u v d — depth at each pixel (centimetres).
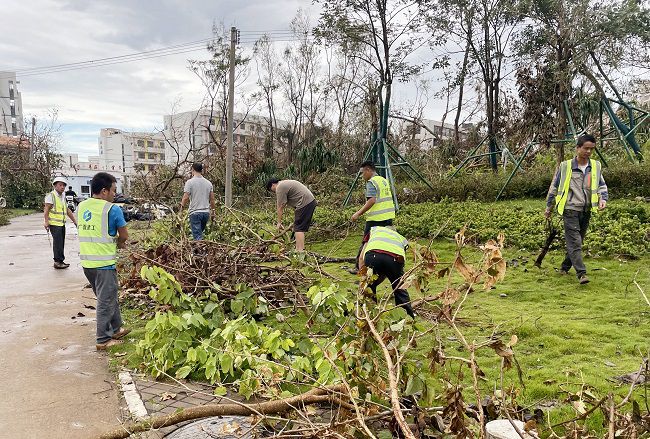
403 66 1673
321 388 293
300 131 3316
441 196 1429
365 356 314
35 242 1455
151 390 381
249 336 396
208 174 2033
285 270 600
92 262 480
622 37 1296
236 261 603
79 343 501
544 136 1398
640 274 668
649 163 1221
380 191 726
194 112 4938
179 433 308
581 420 296
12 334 530
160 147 7162
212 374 371
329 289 434
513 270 740
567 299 582
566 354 414
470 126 2755
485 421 287
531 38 1568
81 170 4738
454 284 672
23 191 3462
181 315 455
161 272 463
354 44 1730
